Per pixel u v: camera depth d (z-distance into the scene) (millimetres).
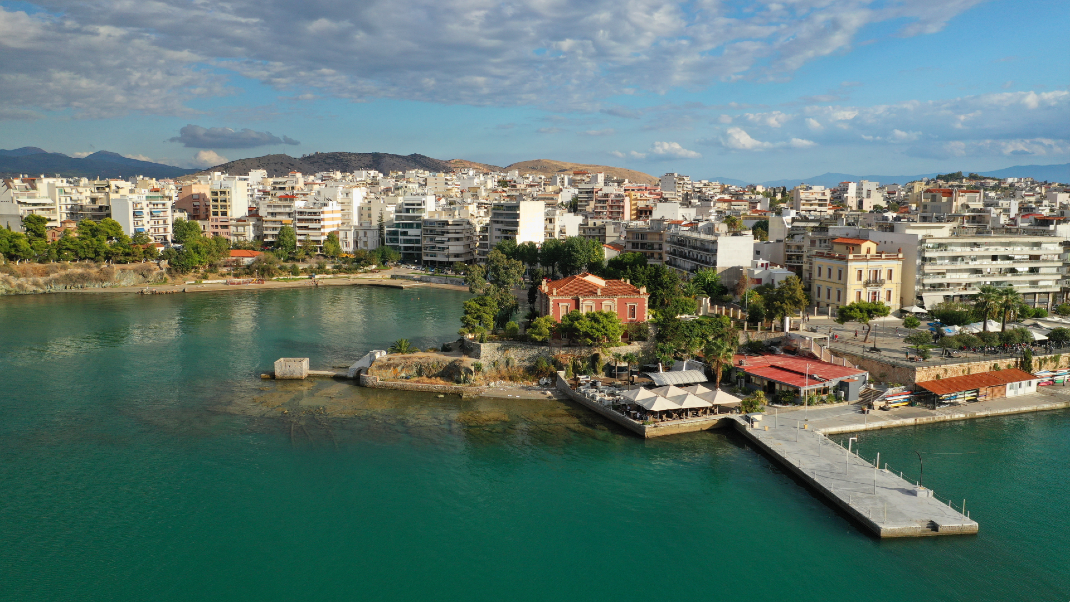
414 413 125812
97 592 74188
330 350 170250
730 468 102625
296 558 80688
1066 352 141250
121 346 172875
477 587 75812
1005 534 83312
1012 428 115000
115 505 91438
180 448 108938
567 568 79250
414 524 88125
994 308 146250
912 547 81062
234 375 148125
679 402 116625
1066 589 73625
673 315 158875
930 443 108688
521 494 95750
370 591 75000
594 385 134500
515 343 145875
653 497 94562
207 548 82188
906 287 184625
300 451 108562
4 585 75000
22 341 177000
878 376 133125
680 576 77562
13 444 109750
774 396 126875
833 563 78812
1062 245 191125
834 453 103250
